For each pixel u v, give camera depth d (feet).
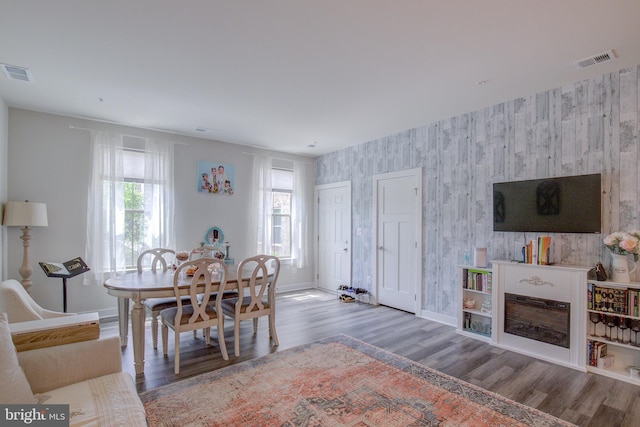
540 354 9.89
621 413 7.04
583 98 9.82
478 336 11.47
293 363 9.40
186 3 6.29
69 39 7.55
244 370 8.94
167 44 7.80
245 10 6.52
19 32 7.25
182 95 10.93
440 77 9.58
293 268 19.60
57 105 11.87
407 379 8.49
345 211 18.51
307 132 15.44
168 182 15.02
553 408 7.23
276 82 9.94
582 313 9.09
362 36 7.47
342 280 18.60
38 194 12.45
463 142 12.86
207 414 6.92
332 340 11.32
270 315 10.92
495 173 11.87
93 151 13.23
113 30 7.21
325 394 7.73
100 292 13.51
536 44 7.79
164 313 9.81
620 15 6.64
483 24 6.99
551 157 10.46
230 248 17.26
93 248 13.09
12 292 7.45
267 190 18.42
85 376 5.57
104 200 13.39
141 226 14.48
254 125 14.33
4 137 11.55
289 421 6.70
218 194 16.92
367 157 17.21
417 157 14.62
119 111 12.50
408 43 7.76
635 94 8.92
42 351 5.39
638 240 8.39
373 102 11.62
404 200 15.25
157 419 6.73
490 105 11.93
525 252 10.53
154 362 9.46
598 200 9.35
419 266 14.34
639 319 8.36
